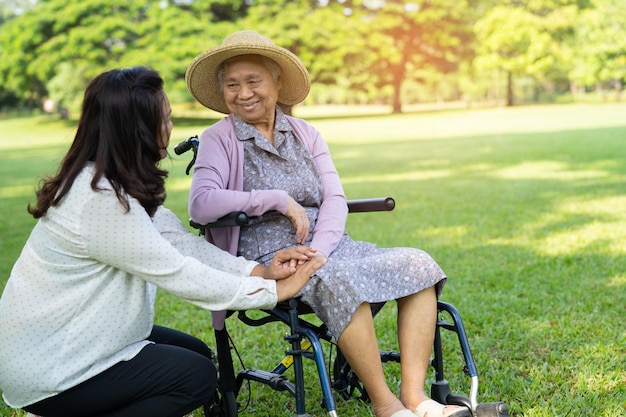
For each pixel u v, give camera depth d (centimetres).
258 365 353
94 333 217
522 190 920
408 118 3494
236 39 262
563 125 2300
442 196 904
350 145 1939
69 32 3741
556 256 548
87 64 3719
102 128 215
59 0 3788
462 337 243
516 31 4116
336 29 3919
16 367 214
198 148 272
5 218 902
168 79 3550
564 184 958
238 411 296
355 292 226
